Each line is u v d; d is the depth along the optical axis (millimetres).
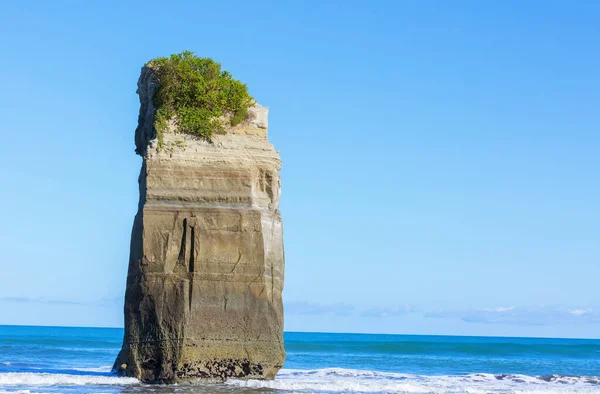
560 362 78438
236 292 36406
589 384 44656
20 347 85562
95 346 94812
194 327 35688
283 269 38812
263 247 37031
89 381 35875
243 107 38562
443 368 65312
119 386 34625
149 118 39438
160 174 37062
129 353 36688
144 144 40656
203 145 37781
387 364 69562
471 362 75000
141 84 41531
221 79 39031
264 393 33281
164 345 35562
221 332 35969
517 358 86125
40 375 37156
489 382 44594
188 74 38344
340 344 116375
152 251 36281
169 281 36094
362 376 46500
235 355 36062
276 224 38531
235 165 37688
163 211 36656
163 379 35562
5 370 45750
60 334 169750
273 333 36844
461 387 39781
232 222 36906
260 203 37969
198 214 36781
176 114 38156
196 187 37156
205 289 36094
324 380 41156
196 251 36312
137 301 36531
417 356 85375
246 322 36344
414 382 42500
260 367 36438
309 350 96688
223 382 35844
